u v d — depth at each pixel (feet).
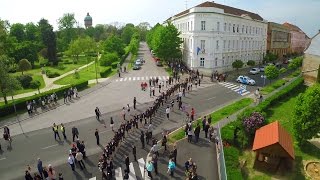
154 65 253.44
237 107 117.80
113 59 265.75
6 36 223.71
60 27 432.25
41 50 304.30
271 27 299.79
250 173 71.87
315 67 159.74
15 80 126.82
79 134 97.55
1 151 86.79
